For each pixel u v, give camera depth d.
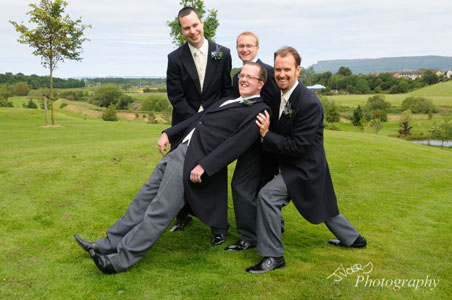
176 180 3.33
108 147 9.16
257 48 4.45
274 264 3.33
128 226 3.34
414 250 3.91
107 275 3.14
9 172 6.32
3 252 3.54
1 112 33.19
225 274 3.23
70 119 33.97
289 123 3.43
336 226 3.82
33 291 2.86
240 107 3.53
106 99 103.19
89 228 4.27
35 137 15.30
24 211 4.65
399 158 9.42
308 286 3.03
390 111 98.69
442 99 122.06
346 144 11.54
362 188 6.70
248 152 3.74
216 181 3.58
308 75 163.25
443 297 2.91
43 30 22.55
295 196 3.39
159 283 3.04
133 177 6.52
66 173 6.43
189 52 4.11
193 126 3.68
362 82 162.62
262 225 3.36
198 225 4.56
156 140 11.06
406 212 5.37
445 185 7.25
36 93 114.75
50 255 3.53
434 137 65.94
